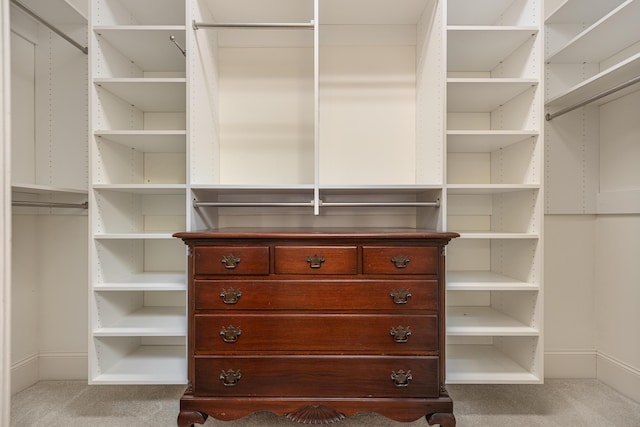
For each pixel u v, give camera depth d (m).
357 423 1.49
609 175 1.77
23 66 1.75
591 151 1.83
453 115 1.94
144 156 1.92
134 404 1.61
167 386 1.77
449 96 1.68
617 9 1.30
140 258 1.87
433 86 1.61
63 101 1.83
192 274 1.29
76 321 1.86
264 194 1.81
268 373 1.26
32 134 1.81
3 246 1.28
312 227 1.89
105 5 1.55
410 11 1.74
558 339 1.87
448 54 1.72
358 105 1.92
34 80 1.81
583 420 1.49
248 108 1.91
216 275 1.28
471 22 1.82
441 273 1.29
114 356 1.60
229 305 1.27
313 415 1.26
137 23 1.78
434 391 1.26
